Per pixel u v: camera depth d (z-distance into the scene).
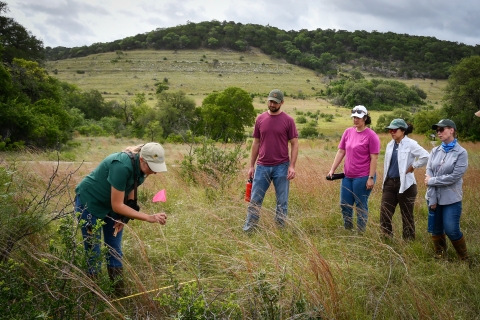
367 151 5.16
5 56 43.34
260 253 3.68
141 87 150.88
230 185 7.23
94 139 31.91
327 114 113.62
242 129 60.03
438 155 4.39
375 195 6.96
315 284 3.07
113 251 3.29
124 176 3.17
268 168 5.25
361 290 3.30
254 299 2.70
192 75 174.75
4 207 3.42
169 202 6.18
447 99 45.28
